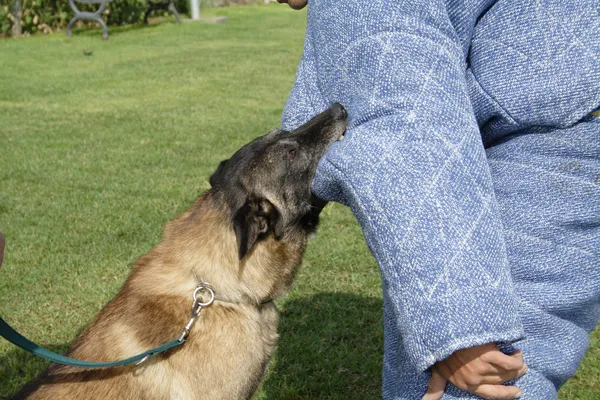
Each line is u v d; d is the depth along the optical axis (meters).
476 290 1.71
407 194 1.76
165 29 20.47
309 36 2.25
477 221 1.76
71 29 20.05
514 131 2.07
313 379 4.00
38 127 9.64
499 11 2.02
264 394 3.90
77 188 7.02
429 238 1.73
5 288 4.98
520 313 1.98
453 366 1.85
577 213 1.98
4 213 6.35
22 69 14.30
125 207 6.46
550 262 1.99
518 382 1.95
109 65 14.82
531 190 2.00
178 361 2.79
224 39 18.67
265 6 28.84
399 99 1.86
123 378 2.78
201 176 7.39
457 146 1.81
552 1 1.96
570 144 1.98
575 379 3.90
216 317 2.87
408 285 1.74
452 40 1.97
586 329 2.19
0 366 4.13
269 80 13.23
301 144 2.97
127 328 2.87
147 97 11.73
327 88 2.09
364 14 1.96
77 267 5.31
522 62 1.98
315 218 3.09
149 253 3.14
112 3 20.84
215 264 2.90
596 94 1.94
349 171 1.86
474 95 2.05
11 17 19.05
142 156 8.14
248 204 2.87
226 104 11.12
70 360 2.54
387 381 2.22
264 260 2.98
